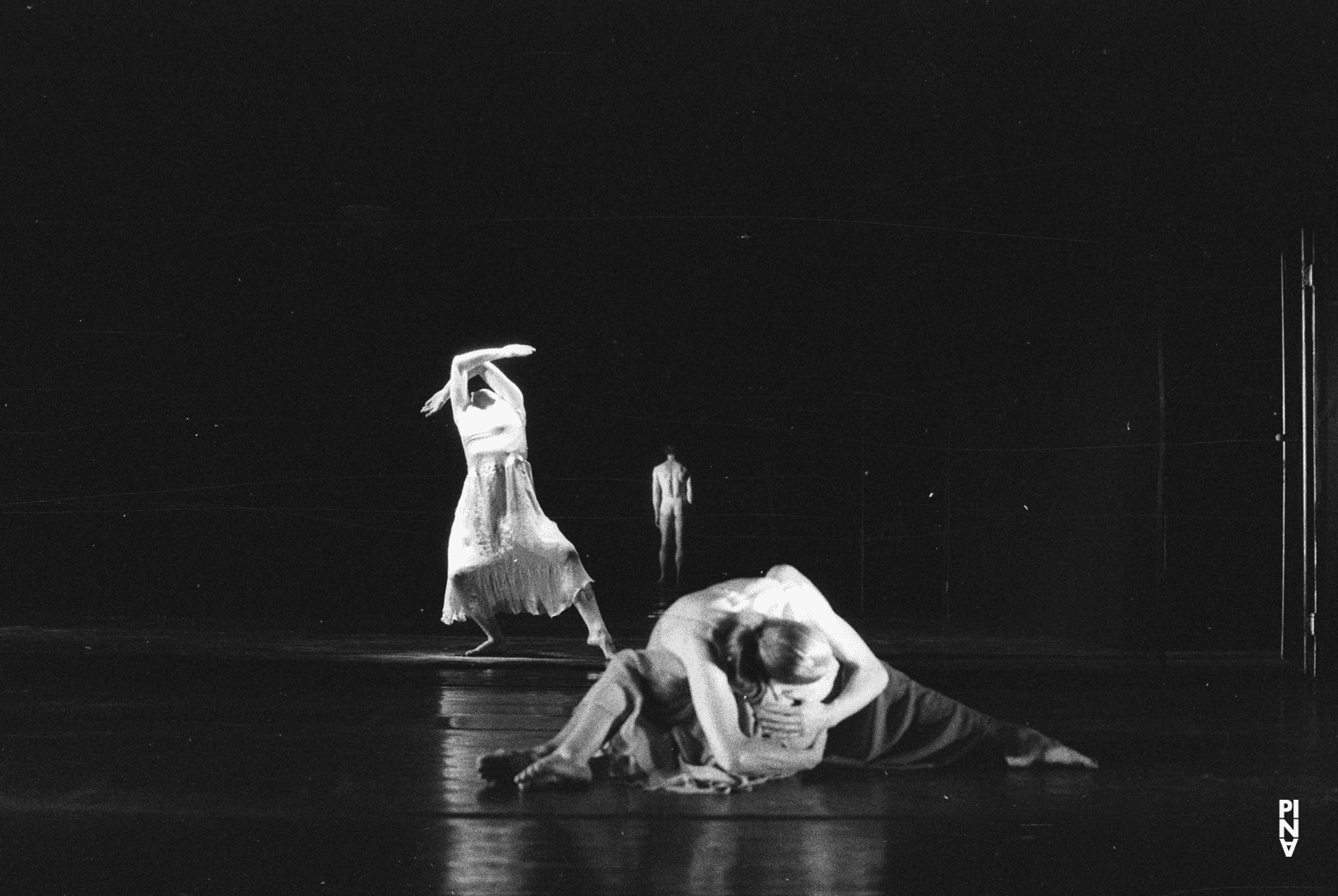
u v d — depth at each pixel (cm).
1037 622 1719
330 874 518
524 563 1287
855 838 573
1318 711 965
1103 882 512
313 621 1753
